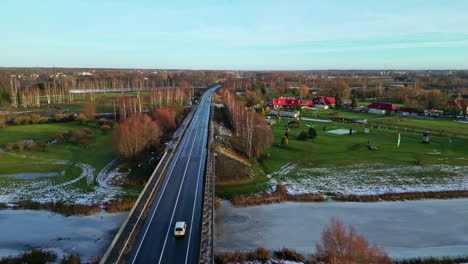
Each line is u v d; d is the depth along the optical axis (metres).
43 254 42.78
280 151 97.12
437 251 46.44
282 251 45.00
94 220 53.31
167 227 41.94
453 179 74.12
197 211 46.56
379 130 127.00
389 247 47.31
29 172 75.38
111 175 73.31
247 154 90.50
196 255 35.50
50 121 132.00
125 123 83.19
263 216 56.06
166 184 57.81
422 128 129.62
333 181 73.25
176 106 146.62
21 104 180.38
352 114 174.75
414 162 86.06
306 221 54.47
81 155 88.62
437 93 190.12
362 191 67.62
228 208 59.06
